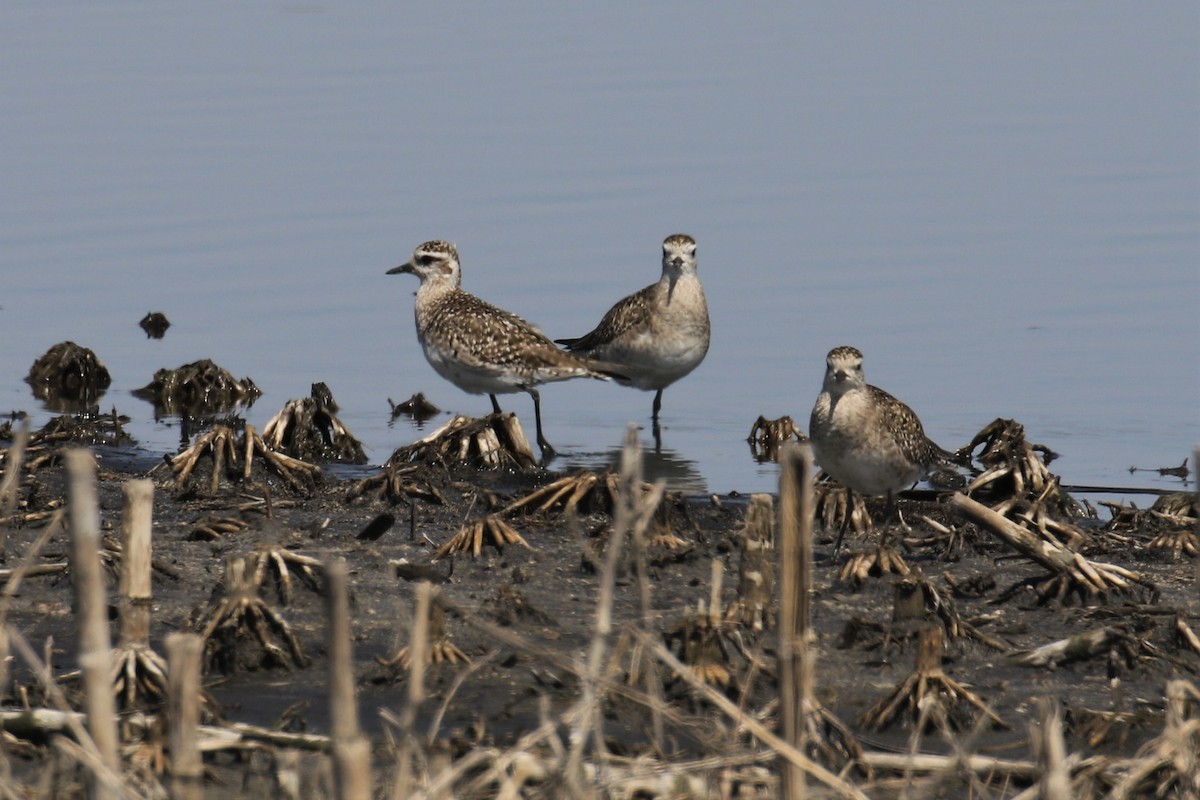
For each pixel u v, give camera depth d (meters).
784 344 22.56
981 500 16.62
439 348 20.30
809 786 8.59
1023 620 12.39
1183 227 26.34
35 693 10.04
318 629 11.80
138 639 10.05
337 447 18.78
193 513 15.34
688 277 20.58
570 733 9.48
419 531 14.75
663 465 18.64
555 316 23.42
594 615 12.17
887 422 14.12
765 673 10.58
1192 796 8.35
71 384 21.28
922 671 10.39
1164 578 13.62
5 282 24.48
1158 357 21.59
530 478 17.73
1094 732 10.16
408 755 7.52
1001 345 22.09
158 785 7.90
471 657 11.22
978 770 9.16
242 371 22.05
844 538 15.04
